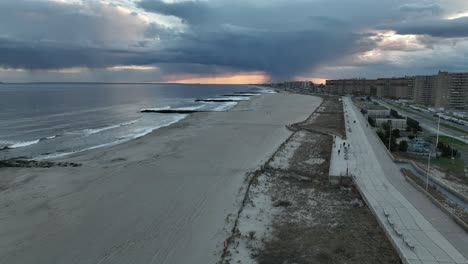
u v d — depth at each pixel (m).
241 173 34.97
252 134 59.31
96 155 43.81
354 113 93.50
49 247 20.20
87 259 18.97
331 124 72.62
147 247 20.25
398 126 73.31
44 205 26.48
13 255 19.31
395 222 22.41
